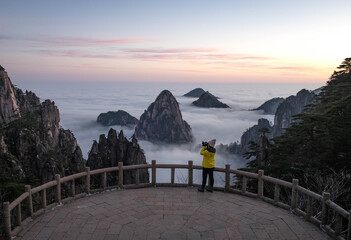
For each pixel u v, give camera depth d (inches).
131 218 315.9
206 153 397.1
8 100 3073.3
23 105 3619.6
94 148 2498.8
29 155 2399.1
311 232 290.5
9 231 268.4
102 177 406.3
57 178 346.0
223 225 302.8
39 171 2297.0
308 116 1164.5
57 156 2605.8
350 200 625.9
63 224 299.4
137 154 2458.2
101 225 298.0
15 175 1882.4
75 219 311.3
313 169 826.8
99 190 398.0
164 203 361.1
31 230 286.2
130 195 388.5
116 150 2454.5
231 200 375.2
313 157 999.6
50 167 2314.2
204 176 404.5
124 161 2432.3
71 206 347.3
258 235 283.1
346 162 858.8
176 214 328.2
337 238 273.0
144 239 271.9
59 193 349.1
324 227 294.0
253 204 362.3
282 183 349.1
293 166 872.9
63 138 3558.1
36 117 3373.5
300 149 1081.4
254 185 816.9
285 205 348.5
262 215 328.5
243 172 393.1
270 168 916.6
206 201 370.3
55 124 3762.3
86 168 384.8
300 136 1117.1
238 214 330.6
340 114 1146.7
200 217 321.1
